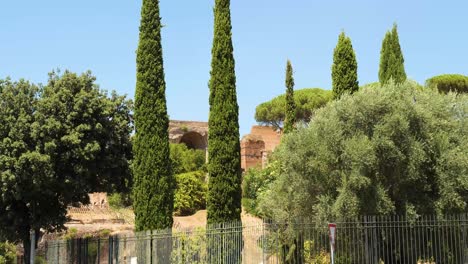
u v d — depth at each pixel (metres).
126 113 33.47
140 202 26.95
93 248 31.86
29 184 30.16
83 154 30.31
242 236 23.02
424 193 21.03
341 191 20.06
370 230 19.78
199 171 64.00
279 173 25.16
